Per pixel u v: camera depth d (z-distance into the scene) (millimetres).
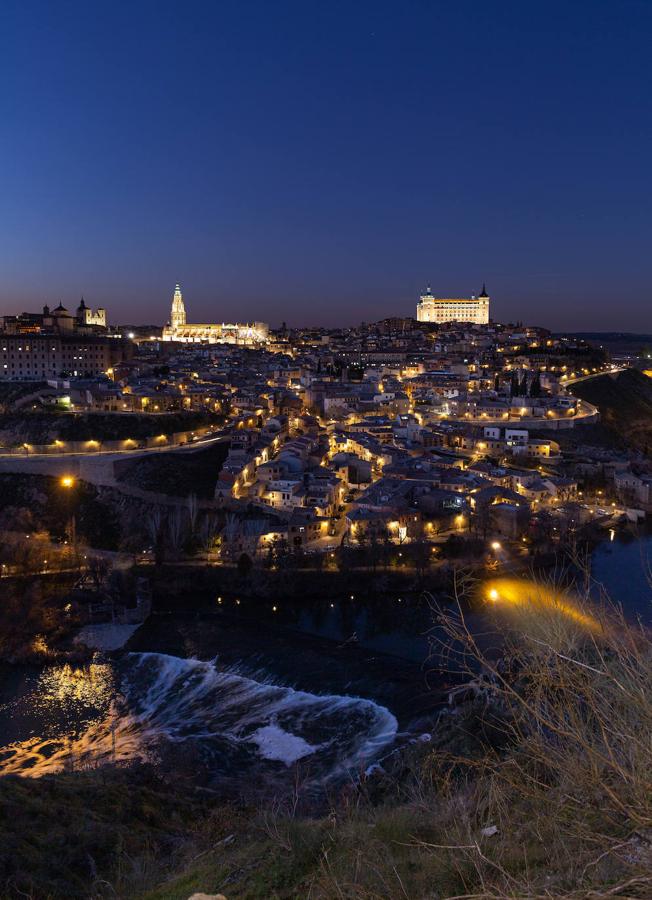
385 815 11336
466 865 7598
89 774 34719
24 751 47594
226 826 26016
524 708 6727
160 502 100562
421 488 99875
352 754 44156
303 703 53250
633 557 80250
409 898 7707
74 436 128000
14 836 23734
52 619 71125
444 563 79625
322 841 11812
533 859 7066
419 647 62500
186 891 12438
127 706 54531
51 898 19656
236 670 60438
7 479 105562
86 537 94500
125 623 71938
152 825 28281
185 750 45531
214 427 142125
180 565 82812
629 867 5449
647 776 5422
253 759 44750
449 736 20672
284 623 70875
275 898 10414
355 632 67312
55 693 57094
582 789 6070
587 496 111250
